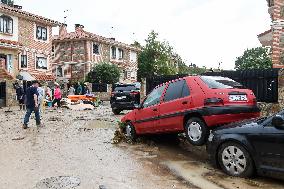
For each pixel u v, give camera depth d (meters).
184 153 8.00
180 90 7.88
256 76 11.02
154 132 8.63
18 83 26.31
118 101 18.39
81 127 12.92
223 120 6.85
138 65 52.00
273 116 5.67
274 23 18.83
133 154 7.90
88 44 41.34
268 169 5.46
